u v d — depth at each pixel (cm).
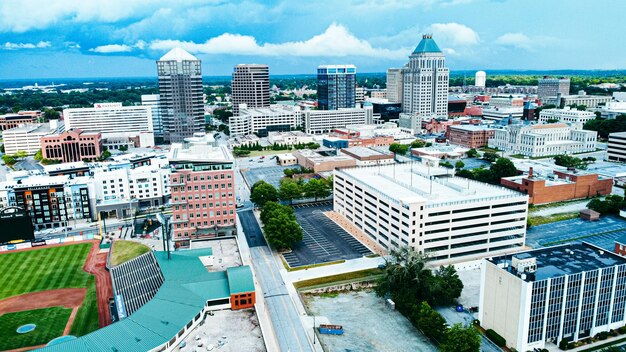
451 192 19300
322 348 12494
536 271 12381
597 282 12462
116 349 10725
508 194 18950
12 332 13475
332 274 17012
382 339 12912
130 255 19250
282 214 19712
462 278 16488
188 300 13050
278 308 14712
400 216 17875
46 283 16888
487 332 12950
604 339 12731
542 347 12262
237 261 16875
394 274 14525
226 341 11844
